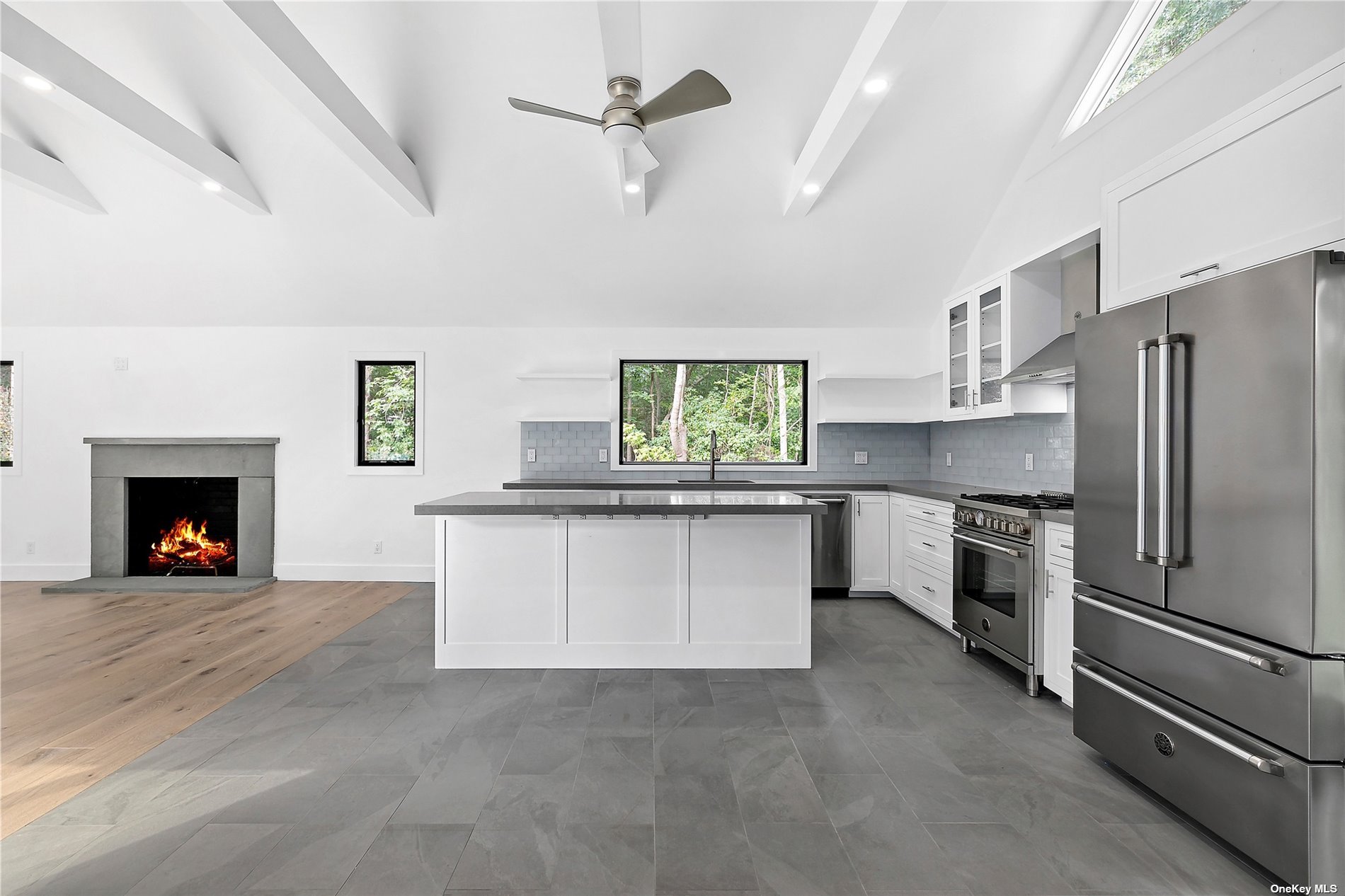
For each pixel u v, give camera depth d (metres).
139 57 3.32
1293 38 2.31
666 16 3.06
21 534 5.31
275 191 4.14
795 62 3.31
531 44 3.23
